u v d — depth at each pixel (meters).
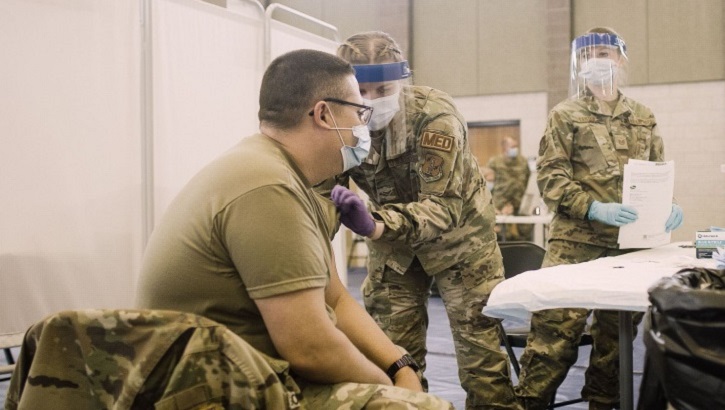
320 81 1.49
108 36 2.95
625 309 1.67
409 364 1.70
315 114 1.48
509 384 2.35
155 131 3.17
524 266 2.98
